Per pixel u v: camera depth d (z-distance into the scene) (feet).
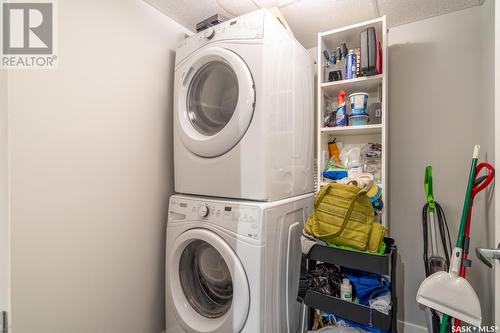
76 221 3.61
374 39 4.29
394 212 5.35
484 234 4.30
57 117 3.40
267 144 3.67
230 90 4.22
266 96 3.65
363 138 5.43
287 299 4.06
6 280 2.97
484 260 2.98
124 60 4.23
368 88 5.11
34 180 3.18
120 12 4.17
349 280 3.64
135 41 4.41
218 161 3.97
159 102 4.85
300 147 4.74
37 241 3.21
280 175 4.02
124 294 4.25
